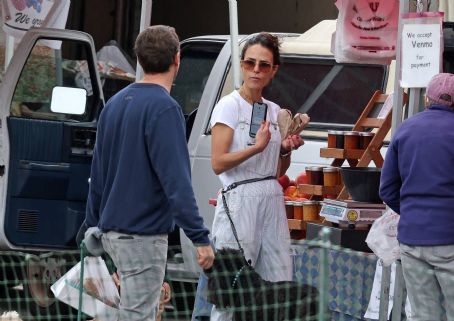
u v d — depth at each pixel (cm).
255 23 5288
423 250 1917
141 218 1792
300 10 5169
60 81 3011
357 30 2427
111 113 1830
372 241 2125
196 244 1766
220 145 2072
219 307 2016
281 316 1992
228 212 2069
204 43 3127
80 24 5281
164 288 2192
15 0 3178
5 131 2892
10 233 2889
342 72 2864
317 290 2011
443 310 1952
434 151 1916
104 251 1888
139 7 5356
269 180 2095
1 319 2253
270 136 2058
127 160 1795
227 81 2908
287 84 2911
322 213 2316
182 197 1755
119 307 1903
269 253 2088
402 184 1964
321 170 2398
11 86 2922
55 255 2808
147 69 1823
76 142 2925
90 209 1892
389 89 2798
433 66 2122
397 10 2405
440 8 2339
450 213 1908
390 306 2144
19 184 2892
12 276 2880
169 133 1769
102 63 3544
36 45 2967
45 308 2752
